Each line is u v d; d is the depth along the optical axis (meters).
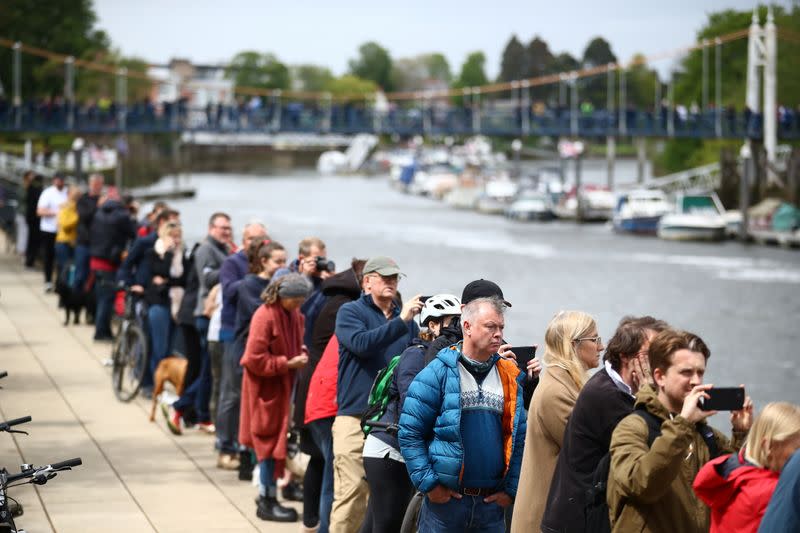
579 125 174.00
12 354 35.34
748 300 90.25
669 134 171.38
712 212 138.50
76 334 38.91
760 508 11.52
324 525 18.25
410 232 142.62
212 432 26.16
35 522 19.55
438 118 170.88
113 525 19.48
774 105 149.50
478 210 183.12
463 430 13.79
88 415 27.75
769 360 66.25
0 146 175.88
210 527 19.55
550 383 14.30
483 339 13.73
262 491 20.16
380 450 15.56
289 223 149.62
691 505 12.34
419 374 13.91
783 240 127.56
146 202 173.00
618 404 12.94
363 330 17.19
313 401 18.20
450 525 13.88
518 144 198.38
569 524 13.11
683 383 12.12
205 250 25.94
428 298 16.47
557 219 167.50
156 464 23.61
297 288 19.95
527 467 14.43
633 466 11.98
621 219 145.12
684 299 91.12
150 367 29.70
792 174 135.88
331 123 167.12
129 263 30.17
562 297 91.62
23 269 55.81
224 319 23.34
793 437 11.48
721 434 12.91
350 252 117.94
